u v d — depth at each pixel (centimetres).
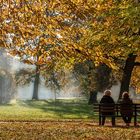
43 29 1312
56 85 8194
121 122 2811
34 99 10431
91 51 1328
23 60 1334
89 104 7150
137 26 2444
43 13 1312
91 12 1364
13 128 2077
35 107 6053
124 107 2455
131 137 1748
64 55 1325
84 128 2120
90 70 5962
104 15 2441
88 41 2445
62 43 1310
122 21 2491
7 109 5278
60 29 1327
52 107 5944
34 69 8494
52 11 1331
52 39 1305
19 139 1641
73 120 3116
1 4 1288
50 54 1320
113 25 2572
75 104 7381
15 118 3466
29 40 1309
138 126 2422
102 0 1408
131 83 5334
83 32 1377
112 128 2155
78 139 1666
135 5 2459
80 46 1314
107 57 1373
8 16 1290
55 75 7994
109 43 2559
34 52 1317
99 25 2522
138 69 5069
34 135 1772
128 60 4038
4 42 1295
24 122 2764
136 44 2491
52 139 1653
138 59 4572
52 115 4016
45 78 8056
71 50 1315
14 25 1291
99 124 2514
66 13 1339
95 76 5822
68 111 4841
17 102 8775
